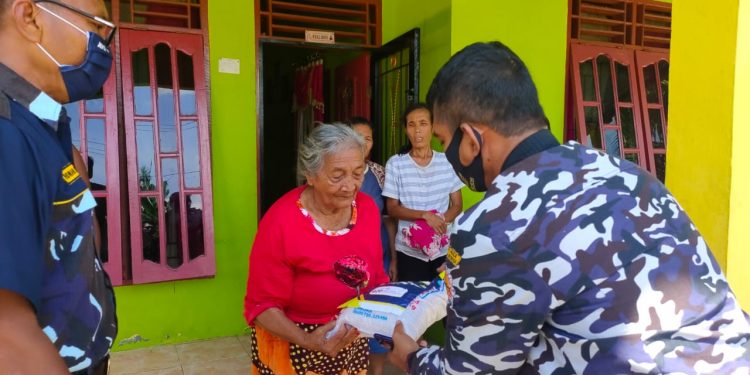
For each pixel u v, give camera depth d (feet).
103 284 3.59
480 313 2.95
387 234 9.78
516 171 3.08
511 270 2.82
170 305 10.68
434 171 9.61
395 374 9.71
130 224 9.83
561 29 11.39
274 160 19.60
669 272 2.82
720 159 5.41
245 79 10.89
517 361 3.01
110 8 9.84
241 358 10.17
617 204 2.91
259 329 5.24
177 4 10.19
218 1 10.53
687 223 3.05
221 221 10.93
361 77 12.98
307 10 11.52
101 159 9.69
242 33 10.80
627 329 2.74
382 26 12.18
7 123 2.64
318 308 5.12
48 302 2.97
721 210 5.42
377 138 12.42
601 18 12.33
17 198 2.50
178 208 10.24
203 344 10.77
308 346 4.76
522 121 3.20
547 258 2.78
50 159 2.86
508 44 10.78
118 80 9.84
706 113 5.53
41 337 2.42
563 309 2.86
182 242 10.20
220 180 10.86
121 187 9.95
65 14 3.03
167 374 9.50
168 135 10.18
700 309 2.85
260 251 5.03
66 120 3.27
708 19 5.46
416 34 10.45
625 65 12.37
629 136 12.45
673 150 5.91
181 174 10.20
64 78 3.12
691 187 5.72
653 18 12.76
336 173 4.79
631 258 2.79
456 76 3.25
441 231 9.17
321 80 14.55
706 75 5.51
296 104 16.96
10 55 2.94
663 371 2.73
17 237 2.43
